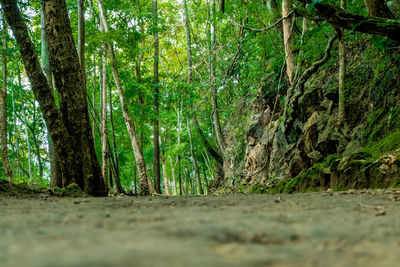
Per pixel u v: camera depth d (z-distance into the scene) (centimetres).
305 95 1401
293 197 630
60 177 1140
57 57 934
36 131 2909
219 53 2039
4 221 277
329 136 1237
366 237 210
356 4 1294
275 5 1766
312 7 1054
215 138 2998
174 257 142
